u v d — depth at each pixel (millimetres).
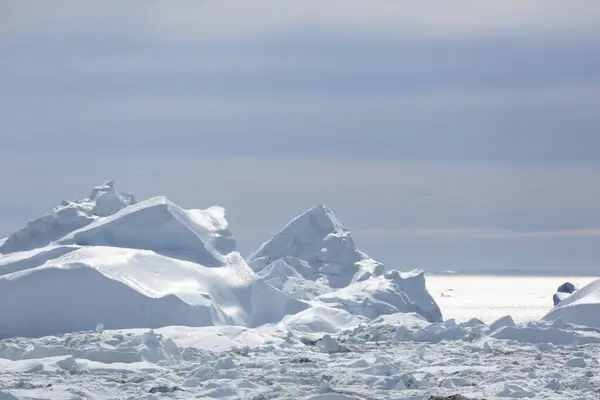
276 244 160500
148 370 85250
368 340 109562
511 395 69125
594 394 69750
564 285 150875
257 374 80562
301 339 112125
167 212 140250
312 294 147000
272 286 133750
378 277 151875
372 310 140375
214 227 147250
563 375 78312
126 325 119875
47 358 88438
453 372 82000
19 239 150375
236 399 68375
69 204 156250
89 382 77000
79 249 130500
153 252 131250
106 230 139375
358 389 73000
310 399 67000
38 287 122125
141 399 67812
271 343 106188
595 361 88188
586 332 107312
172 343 95375
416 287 156250
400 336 109500
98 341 99625
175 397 69250
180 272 128500
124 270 124812
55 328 121062
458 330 109000
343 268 157250
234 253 140500
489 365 86625
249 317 130000
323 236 161375
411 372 82938
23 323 121500
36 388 73812
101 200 157125
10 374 81562
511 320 110938
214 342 104438
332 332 123438
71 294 121812
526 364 86875
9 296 122188
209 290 127875
